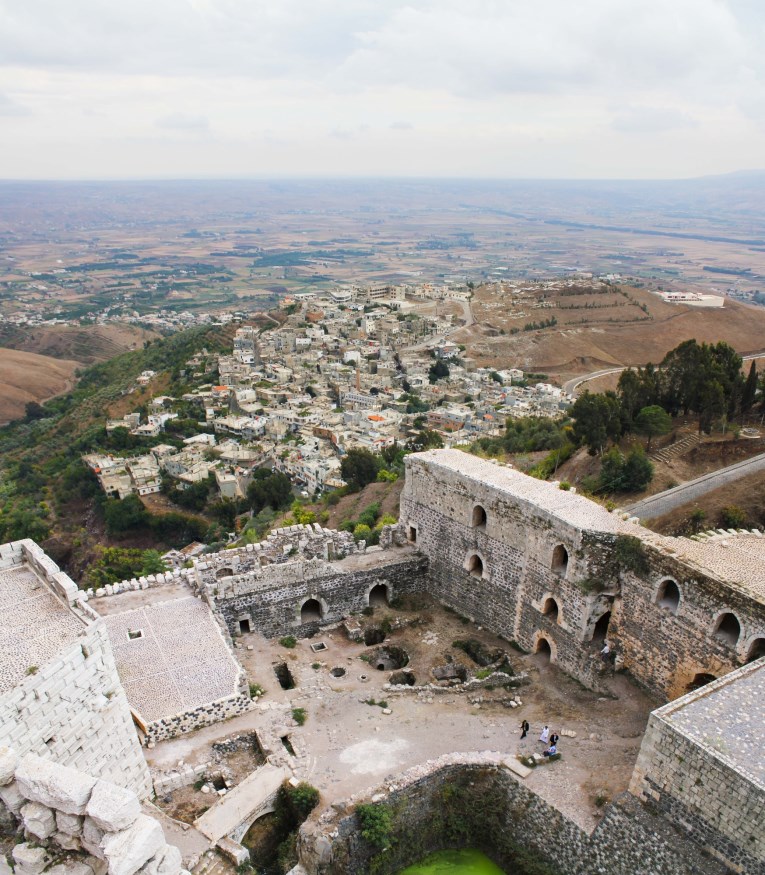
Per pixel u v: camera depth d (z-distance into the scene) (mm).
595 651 40406
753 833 23859
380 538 55406
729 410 89688
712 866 25172
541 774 32625
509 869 32469
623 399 88188
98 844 18875
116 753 27891
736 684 28797
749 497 66000
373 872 31453
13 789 20109
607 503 43812
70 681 25094
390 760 34250
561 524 40750
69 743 25328
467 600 49969
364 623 49688
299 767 33500
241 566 50250
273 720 36500
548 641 43312
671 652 36594
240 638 46969
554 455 87562
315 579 48844
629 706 37656
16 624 27219
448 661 45125
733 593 32812
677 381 91125
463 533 49000
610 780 31859
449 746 35344
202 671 37969
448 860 33156
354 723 37469
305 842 29609
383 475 110812
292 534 53188
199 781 32594
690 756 25547
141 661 38531
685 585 35219
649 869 27016
